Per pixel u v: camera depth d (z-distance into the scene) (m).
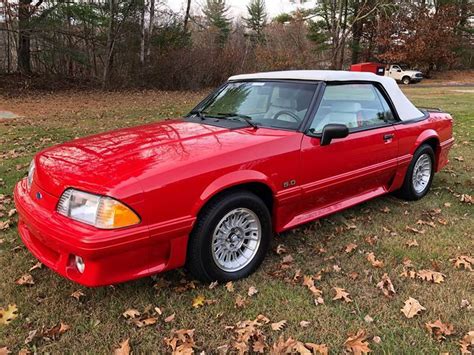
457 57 40.97
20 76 20.84
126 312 2.75
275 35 36.66
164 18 25.17
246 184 3.09
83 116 11.80
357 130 3.91
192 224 2.78
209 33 32.03
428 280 3.20
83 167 2.77
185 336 2.56
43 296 2.95
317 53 35.59
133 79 22.95
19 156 6.70
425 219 4.36
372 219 4.34
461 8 40.22
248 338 2.53
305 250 3.66
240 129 3.50
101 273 2.53
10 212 4.28
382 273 3.30
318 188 3.55
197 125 3.68
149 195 2.58
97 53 22.59
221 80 25.50
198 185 2.78
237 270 3.15
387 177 4.43
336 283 3.16
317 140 3.47
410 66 38.66
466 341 2.54
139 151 2.97
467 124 10.14
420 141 4.62
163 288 3.05
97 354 2.42
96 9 21.56
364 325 2.68
